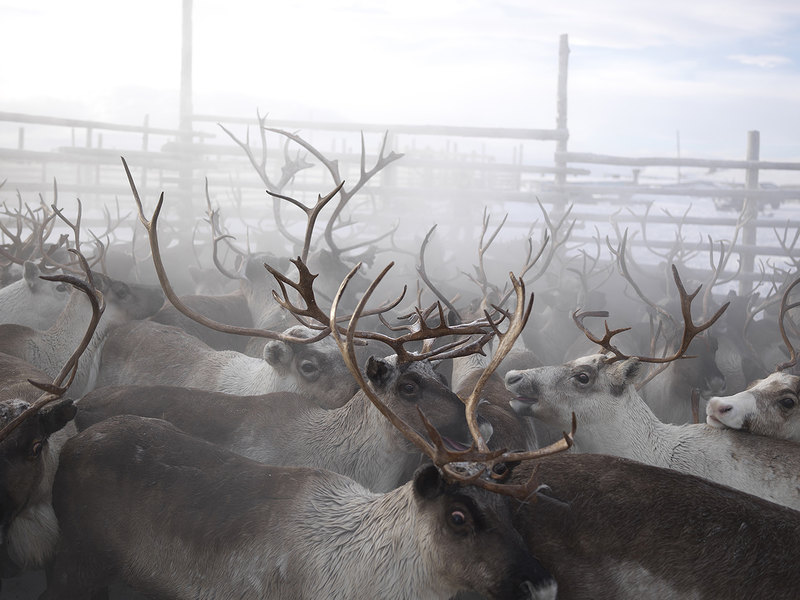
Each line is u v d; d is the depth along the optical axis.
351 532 3.39
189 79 14.94
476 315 6.51
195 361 5.52
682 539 3.14
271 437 4.30
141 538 3.57
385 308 4.09
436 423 3.86
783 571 3.06
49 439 3.91
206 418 4.32
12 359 4.96
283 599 3.41
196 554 3.49
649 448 4.38
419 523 3.13
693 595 3.10
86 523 3.63
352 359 2.94
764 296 12.71
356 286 8.05
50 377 5.00
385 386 3.93
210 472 3.67
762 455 4.24
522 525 3.32
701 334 6.20
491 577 2.95
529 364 6.16
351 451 4.20
